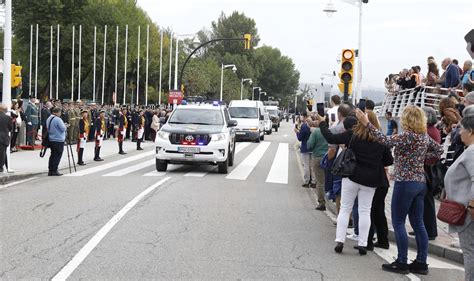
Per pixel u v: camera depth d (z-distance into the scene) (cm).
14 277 621
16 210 1034
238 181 1597
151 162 2105
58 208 1059
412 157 716
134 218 975
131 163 2059
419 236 729
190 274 656
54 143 1602
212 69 9069
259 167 2081
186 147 1694
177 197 1229
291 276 669
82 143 1952
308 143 1170
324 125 823
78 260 697
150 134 3422
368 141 793
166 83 7631
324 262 750
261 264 717
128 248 767
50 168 1614
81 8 6681
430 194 870
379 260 780
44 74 6950
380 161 800
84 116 1958
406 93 1959
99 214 1002
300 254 785
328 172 1058
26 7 6656
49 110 2677
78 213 1009
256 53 12900
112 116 3456
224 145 1717
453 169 549
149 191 1295
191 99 3938
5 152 1515
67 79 7056
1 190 1299
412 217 736
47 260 694
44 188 1337
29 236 823
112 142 3189
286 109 14075
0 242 784
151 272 657
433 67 1798
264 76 13375
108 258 712
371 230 845
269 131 5238
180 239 834
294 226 989
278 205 1214
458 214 537
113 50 6500
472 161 527
